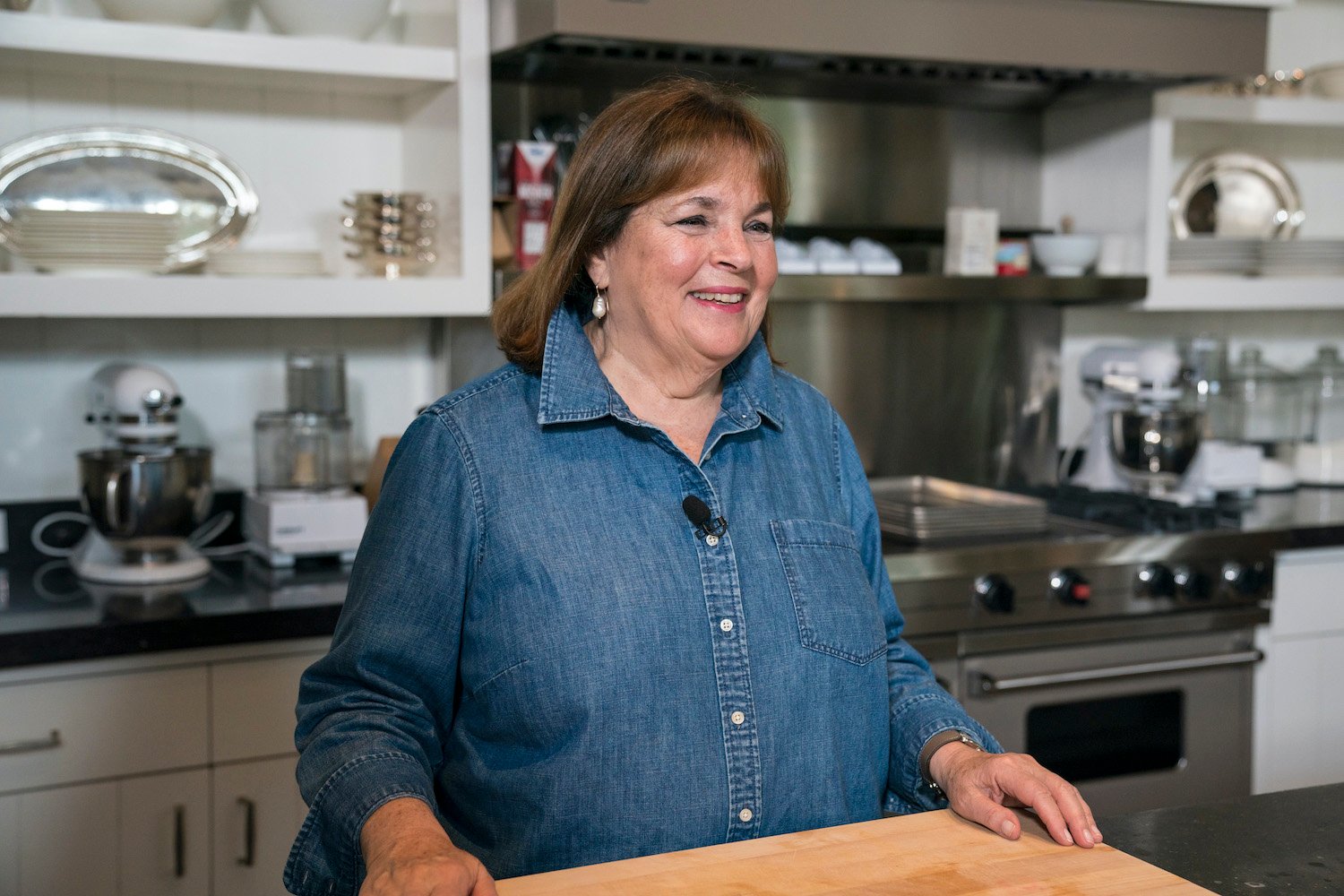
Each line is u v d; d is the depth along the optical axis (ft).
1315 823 3.76
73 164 7.36
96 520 6.96
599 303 4.05
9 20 6.61
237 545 8.14
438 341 8.55
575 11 6.83
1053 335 10.11
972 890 3.16
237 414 8.29
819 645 3.93
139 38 6.88
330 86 7.92
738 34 7.21
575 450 3.86
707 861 3.32
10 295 6.66
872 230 9.55
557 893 3.10
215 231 7.77
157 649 6.15
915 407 9.75
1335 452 10.50
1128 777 8.11
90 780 6.12
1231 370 10.62
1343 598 8.72
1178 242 9.55
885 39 7.56
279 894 6.54
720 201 3.77
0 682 5.92
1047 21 7.97
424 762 3.54
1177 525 8.45
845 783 3.96
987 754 3.85
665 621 3.71
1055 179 10.05
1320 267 9.86
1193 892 3.16
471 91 7.55
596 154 3.86
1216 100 9.39
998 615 7.69
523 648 3.65
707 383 4.08
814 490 4.24
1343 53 11.05
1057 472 10.33
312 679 3.79
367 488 7.98
